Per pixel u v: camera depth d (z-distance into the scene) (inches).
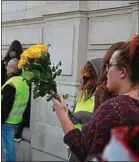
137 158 46.2
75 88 249.0
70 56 257.3
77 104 125.9
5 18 341.4
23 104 209.6
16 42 248.5
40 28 295.3
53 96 88.9
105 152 47.0
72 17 257.4
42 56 90.2
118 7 227.0
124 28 224.4
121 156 46.0
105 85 100.0
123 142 46.6
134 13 213.9
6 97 202.4
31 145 268.2
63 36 264.8
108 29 235.8
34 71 90.2
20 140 275.6
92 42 247.8
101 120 68.9
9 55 245.8
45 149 262.8
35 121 265.3
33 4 304.7
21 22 321.1
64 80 258.1
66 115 82.2
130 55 72.3
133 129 50.8
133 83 73.2
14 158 217.3
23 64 90.7
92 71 123.6
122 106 69.4
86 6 251.4
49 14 278.7
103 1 238.7
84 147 73.1
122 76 73.8
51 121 258.2
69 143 75.4
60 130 252.2
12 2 333.7
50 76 90.7
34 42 302.2
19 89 204.4
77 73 251.0
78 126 107.2
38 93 90.9
